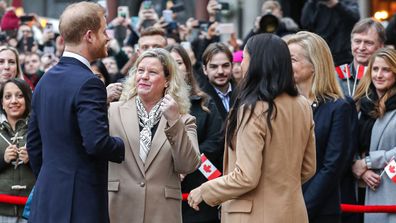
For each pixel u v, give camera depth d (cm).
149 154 715
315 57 770
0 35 1321
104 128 636
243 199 634
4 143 859
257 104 625
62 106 646
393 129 846
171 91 734
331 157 758
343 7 1209
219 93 952
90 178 649
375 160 838
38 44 1386
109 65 1189
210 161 859
